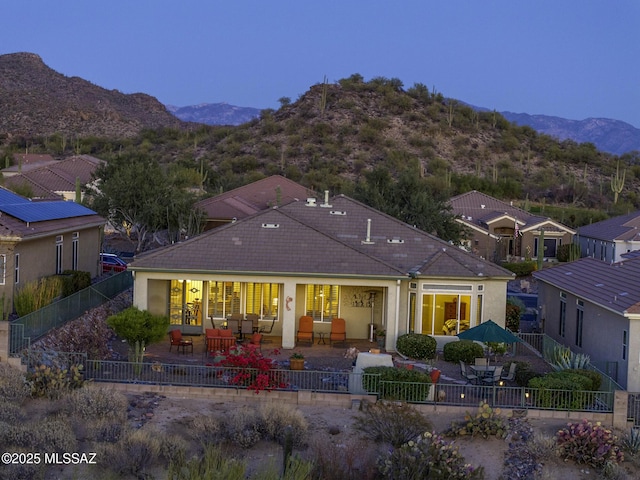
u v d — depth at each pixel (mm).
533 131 138250
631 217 62250
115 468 17125
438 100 141250
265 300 30719
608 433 19625
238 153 112938
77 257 34906
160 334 25125
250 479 15898
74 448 17969
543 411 21875
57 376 21281
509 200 99188
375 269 28500
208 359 25891
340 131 119500
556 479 18500
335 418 21109
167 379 22969
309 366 25609
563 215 82375
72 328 26047
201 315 30641
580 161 126688
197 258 28625
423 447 18266
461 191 97688
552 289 34156
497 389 22656
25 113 160125
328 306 30719
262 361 22547
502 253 64812
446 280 29375
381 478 17812
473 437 20312
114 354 26516
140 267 28078
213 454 16219
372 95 136250
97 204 46938
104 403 20156
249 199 60438
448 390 23156
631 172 122438
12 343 22281
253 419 19969
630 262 31266
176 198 47344
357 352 27234
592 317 28703
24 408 20109
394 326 28641
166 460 17875
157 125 191750
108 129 163375
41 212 31312
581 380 22547
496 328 24000
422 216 49188
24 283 27844
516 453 19609
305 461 17203
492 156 123438
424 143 120938
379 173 53906
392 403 20438
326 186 88625
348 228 32594
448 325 29547
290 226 30516
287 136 118625
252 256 28875
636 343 24891
